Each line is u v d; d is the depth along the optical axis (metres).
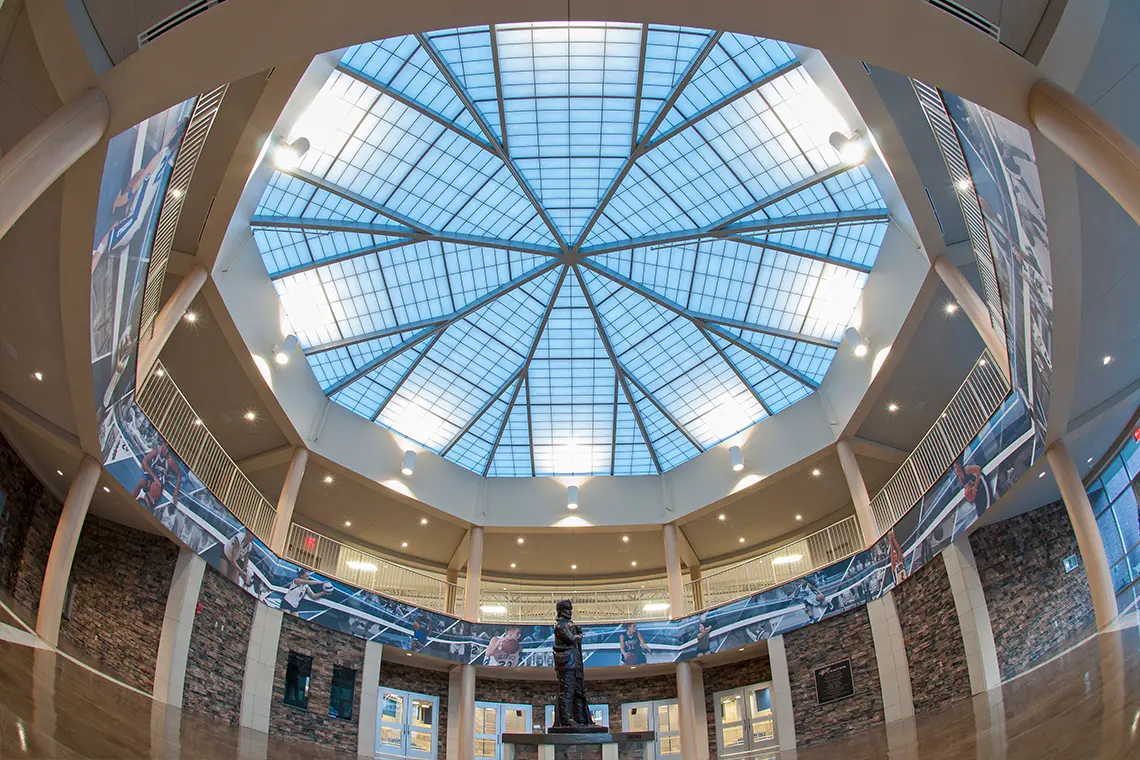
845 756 20.28
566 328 31.70
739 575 37.50
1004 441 20.89
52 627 17.06
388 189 25.81
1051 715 13.47
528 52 22.19
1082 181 12.83
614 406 34.50
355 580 35.62
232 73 10.65
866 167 23.55
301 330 29.36
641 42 21.84
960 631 22.47
